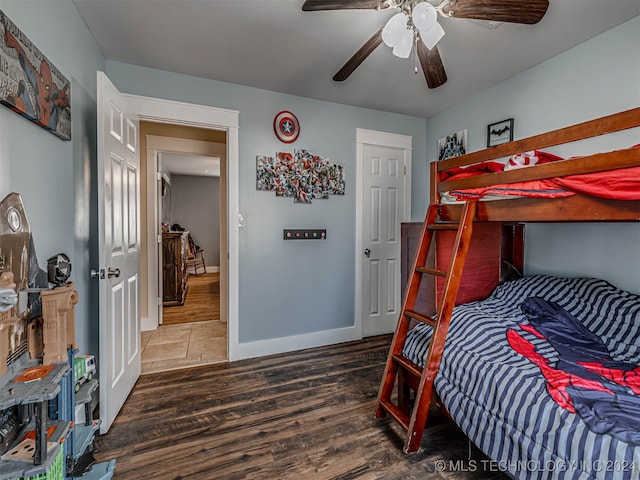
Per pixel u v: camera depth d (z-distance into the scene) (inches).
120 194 75.7
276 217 110.3
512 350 58.5
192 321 149.2
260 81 100.7
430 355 59.9
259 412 74.2
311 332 117.3
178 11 67.2
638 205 39.6
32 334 44.3
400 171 133.6
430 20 49.3
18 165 43.6
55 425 42.8
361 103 119.3
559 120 85.2
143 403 78.1
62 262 51.1
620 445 36.3
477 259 86.8
